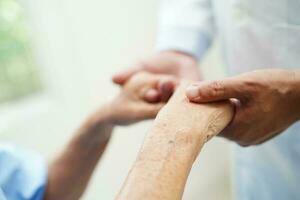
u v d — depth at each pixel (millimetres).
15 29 1454
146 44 1700
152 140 464
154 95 693
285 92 537
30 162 781
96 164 807
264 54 692
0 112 1449
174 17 882
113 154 1704
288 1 645
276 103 543
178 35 856
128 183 425
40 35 1491
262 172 748
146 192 416
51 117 1516
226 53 762
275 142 705
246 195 786
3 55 1441
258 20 679
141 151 454
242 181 783
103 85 1623
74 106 1581
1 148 743
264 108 541
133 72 780
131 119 719
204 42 878
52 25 1476
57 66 1528
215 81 520
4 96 1475
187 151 458
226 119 523
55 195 778
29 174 754
